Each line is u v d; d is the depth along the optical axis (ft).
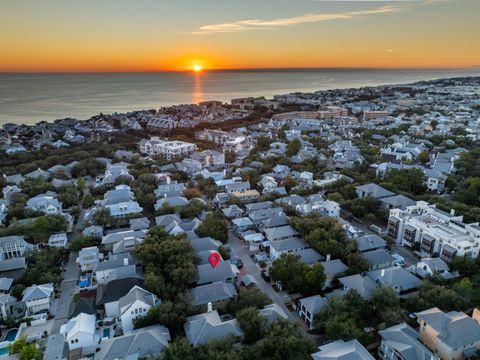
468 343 230.27
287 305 300.40
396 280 306.35
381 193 498.69
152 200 499.10
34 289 299.79
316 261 344.90
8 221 445.37
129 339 234.99
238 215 463.42
